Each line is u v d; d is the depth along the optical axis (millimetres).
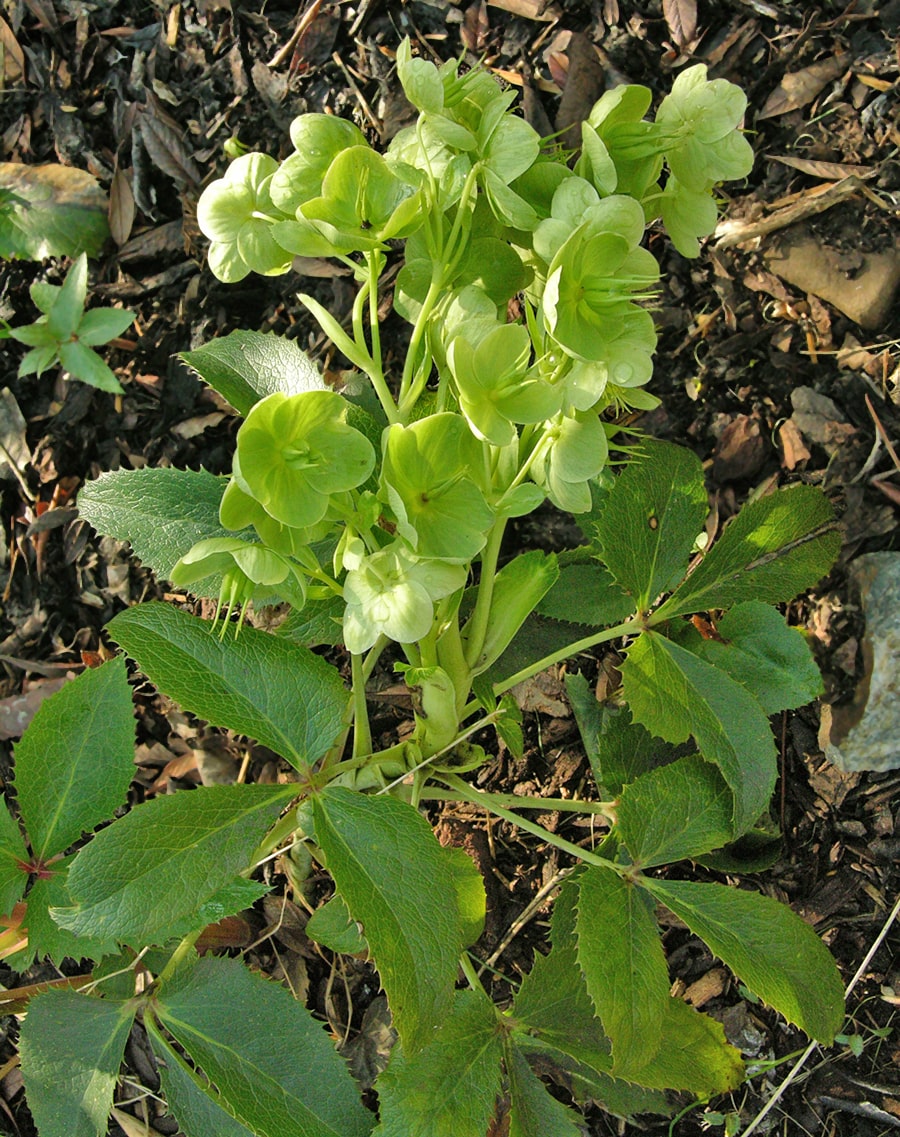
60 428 708
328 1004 601
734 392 666
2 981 627
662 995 475
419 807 630
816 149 673
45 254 718
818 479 646
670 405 668
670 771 509
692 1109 573
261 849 530
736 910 492
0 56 750
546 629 597
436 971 431
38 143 742
